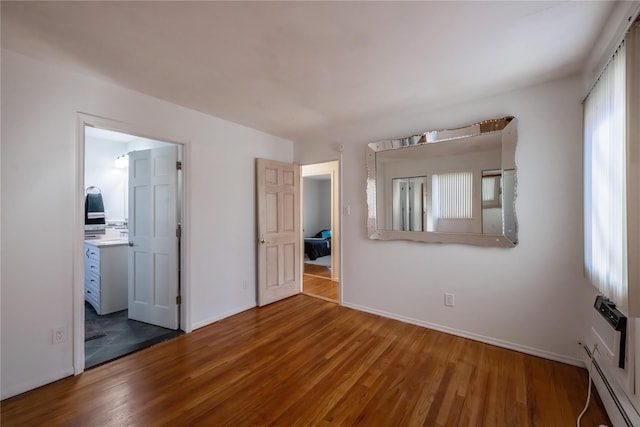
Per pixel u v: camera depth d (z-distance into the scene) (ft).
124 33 5.28
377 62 6.39
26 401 5.81
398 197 10.03
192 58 6.18
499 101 8.10
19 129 6.01
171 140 8.77
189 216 9.28
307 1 4.43
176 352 7.90
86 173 13.29
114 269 11.29
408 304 9.95
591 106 6.15
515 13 4.75
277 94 8.13
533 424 5.24
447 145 8.98
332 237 16.43
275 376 6.76
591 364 6.05
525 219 7.73
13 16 4.76
